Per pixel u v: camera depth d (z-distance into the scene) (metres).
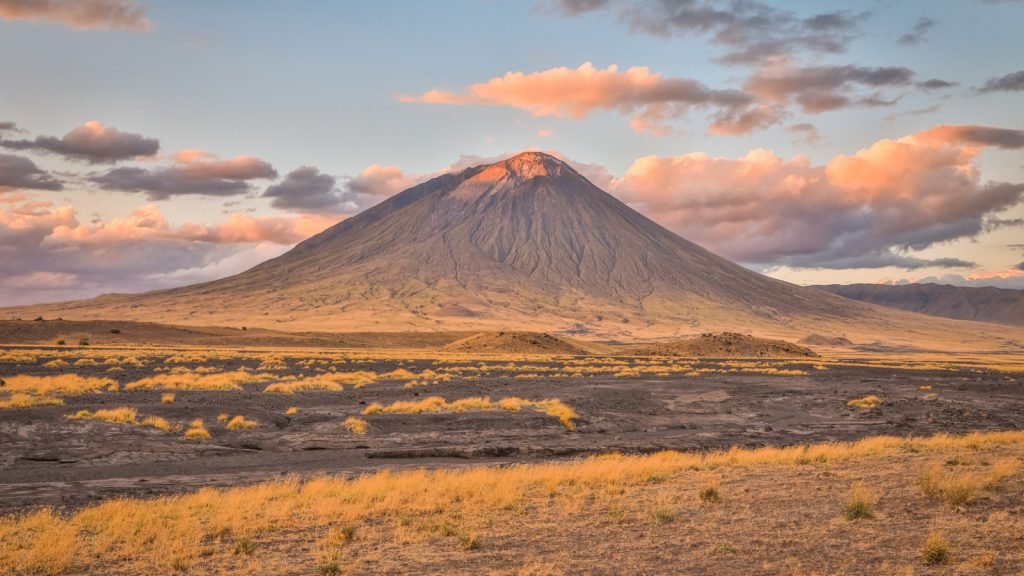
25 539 16.45
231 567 14.28
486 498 19.89
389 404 48.09
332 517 18.41
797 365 109.44
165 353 103.56
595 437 38.66
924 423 46.59
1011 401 59.75
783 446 36.50
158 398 46.44
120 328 155.25
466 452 33.12
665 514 17.03
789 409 54.16
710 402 56.66
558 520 17.42
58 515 19.08
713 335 161.38
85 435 32.22
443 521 17.58
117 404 41.75
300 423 39.44
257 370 79.38
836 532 15.13
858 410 53.22
